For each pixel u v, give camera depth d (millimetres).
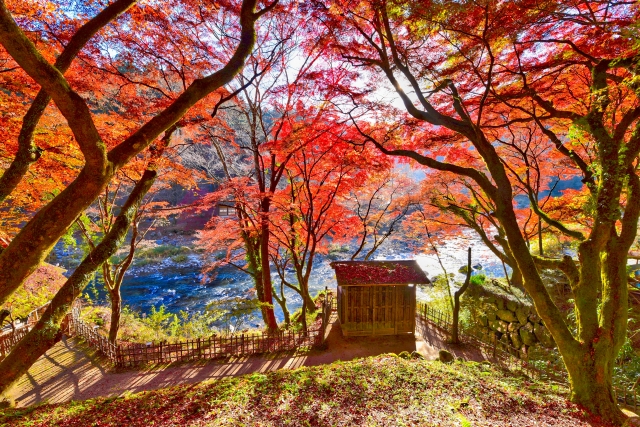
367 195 15789
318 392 5852
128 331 12641
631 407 6742
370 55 7855
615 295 5461
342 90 8078
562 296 11570
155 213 11383
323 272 23656
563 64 6953
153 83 8312
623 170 5277
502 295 11922
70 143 7227
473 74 7441
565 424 4805
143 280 21984
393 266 11367
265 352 9922
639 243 11430
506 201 6199
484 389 5887
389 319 11016
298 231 12484
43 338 4738
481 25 5812
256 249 13789
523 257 5961
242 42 4641
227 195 11625
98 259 5746
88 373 8773
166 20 7336
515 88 7773
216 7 8273
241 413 5250
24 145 4555
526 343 10852
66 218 3463
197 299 19328
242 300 12148
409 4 5680
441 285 14844
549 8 5188
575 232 7016
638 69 4941
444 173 11445
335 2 6594
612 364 5520
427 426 4539
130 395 6797
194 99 4117
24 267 3404
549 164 11578
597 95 5688
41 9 5875
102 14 4391
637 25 4125
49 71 2965
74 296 5254
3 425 5297
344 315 10953
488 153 6383
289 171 12000
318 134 9188
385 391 5766
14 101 6586
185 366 9109
